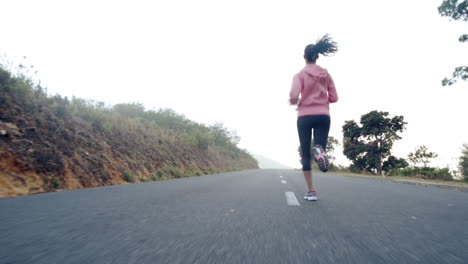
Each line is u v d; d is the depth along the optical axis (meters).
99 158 8.12
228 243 1.88
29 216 2.74
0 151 5.55
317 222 2.59
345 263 1.52
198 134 20.47
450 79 15.03
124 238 1.98
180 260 1.54
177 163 13.34
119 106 16.33
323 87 4.18
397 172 19.52
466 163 13.13
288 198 4.32
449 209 3.52
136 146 11.10
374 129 31.88
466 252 1.73
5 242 1.83
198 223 2.50
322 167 3.98
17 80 7.49
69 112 8.84
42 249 1.69
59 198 4.11
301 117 4.20
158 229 2.27
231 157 31.92
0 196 4.62
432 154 17.53
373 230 2.29
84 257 1.56
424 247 1.83
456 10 14.28
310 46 4.25
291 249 1.76
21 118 6.77
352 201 4.14
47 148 6.61
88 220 2.58
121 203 3.66
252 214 2.96
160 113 19.06
